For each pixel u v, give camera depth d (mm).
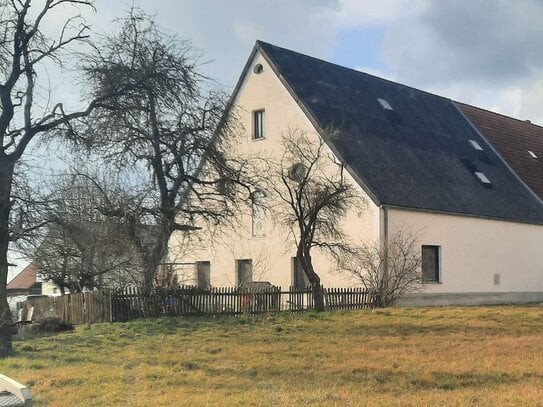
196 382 8617
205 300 18359
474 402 7145
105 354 11492
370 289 21484
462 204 26516
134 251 19516
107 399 7645
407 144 28141
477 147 33031
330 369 9445
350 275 23172
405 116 30672
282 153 26500
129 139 18062
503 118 39250
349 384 8344
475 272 26781
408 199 23984
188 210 20469
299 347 11805
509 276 28594
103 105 14984
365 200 23078
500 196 29578
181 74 17734
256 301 19031
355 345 12000
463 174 29094
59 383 8688
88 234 18172
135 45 16984
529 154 36312
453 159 29891
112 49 16688
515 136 37562
